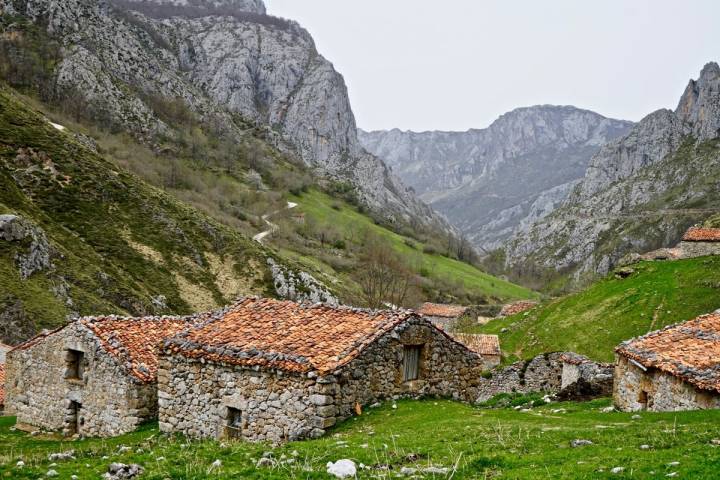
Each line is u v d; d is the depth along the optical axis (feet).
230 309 65.82
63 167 304.91
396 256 430.20
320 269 380.58
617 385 70.38
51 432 70.74
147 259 284.61
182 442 50.34
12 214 209.56
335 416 50.11
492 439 41.04
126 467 35.55
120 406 63.93
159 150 614.34
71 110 574.56
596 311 165.68
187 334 60.08
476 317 283.59
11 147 296.71
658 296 155.12
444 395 63.98
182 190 483.92
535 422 50.26
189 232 324.39
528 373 119.03
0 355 124.47
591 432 42.98
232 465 36.06
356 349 52.80
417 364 61.77
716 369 54.60
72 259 229.45
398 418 51.08
